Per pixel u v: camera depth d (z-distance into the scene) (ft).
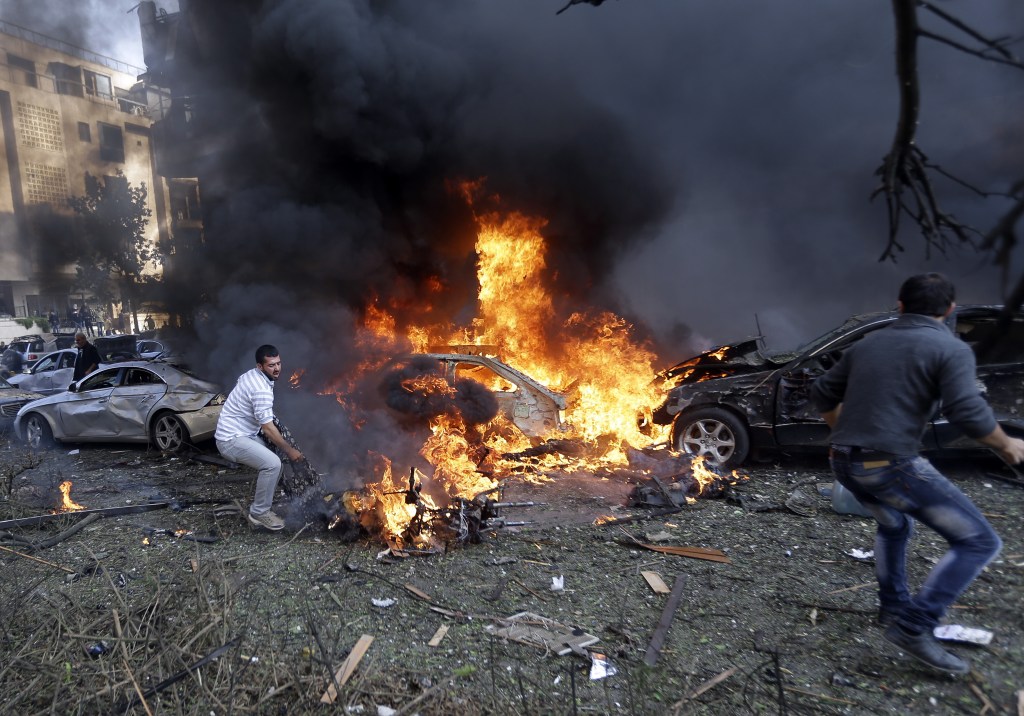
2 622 10.87
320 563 13.56
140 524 16.66
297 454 15.81
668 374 23.03
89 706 8.77
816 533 14.53
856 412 9.17
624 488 18.72
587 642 10.11
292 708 8.56
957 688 8.71
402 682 9.22
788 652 9.74
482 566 13.28
